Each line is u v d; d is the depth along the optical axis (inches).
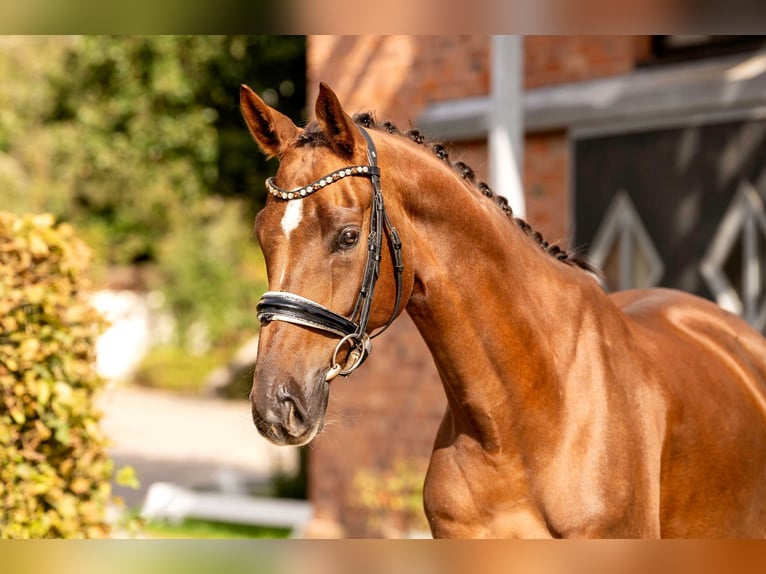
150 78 527.5
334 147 109.8
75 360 169.0
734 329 166.2
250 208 574.6
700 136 269.9
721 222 266.2
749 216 260.1
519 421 121.5
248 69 501.4
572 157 300.0
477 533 125.3
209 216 791.7
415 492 306.3
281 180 108.4
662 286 279.0
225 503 392.8
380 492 313.4
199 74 517.0
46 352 159.0
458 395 122.3
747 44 269.7
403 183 115.6
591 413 123.1
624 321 136.9
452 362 121.0
